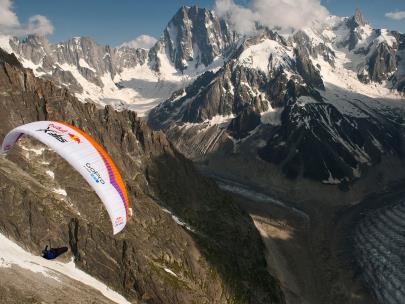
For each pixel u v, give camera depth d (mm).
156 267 109812
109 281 105750
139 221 121938
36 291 88000
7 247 98875
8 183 107938
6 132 126750
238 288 126062
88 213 115562
